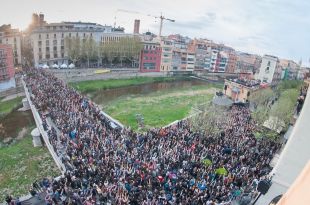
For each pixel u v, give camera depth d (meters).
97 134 35.81
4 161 39.16
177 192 23.62
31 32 106.75
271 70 113.44
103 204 22.20
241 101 76.44
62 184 24.27
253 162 31.75
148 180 25.11
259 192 24.34
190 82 121.94
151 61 122.62
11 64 75.81
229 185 25.80
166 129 42.31
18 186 33.50
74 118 40.53
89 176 25.59
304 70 140.38
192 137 38.56
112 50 116.25
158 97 87.25
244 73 154.25
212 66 146.00
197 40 156.00
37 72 78.50
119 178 25.55
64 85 64.50
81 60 112.00
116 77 106.06
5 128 52.06
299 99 47.41
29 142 45.47
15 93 71.38
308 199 2.95
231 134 41.38
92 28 124.00
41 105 46.22
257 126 47.44
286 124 46.75
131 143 34.53
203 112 51.44
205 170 28.25
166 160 29.92
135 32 160.38
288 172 25.70
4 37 94.06
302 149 25.38
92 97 80.06
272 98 73.81
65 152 31.11
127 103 76.44
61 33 111.00
